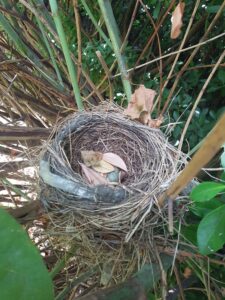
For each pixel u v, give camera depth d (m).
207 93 0.35
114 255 0.20
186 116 0.31
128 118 0.24
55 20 0.22
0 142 0.29
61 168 0.21
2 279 0.08
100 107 0.25
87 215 0.19
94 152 0.24
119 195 0.20
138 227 0.19
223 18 0.34
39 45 0.32
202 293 0.25
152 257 0.19
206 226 0.16
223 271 0.23
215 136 0.11
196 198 0.16
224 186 0.17
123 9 0.40
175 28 0.19
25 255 0.08
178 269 0.24
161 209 0.19
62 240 0.21
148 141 0.24
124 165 0.24
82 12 0.39
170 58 0.34
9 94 0.31
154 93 0.23
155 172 0.21
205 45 0.35
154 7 0.37
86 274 0.23
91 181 0.23
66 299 0.27
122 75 0.25
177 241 0.18
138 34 0.40
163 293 0.18
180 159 0.22
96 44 0.36
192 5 0.36
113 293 0.13
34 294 0.08
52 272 0.23
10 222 0.08
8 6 0.30
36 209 0.22
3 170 0.28
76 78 0.25
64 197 0.20
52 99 0.32
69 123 0.24
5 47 0.31
